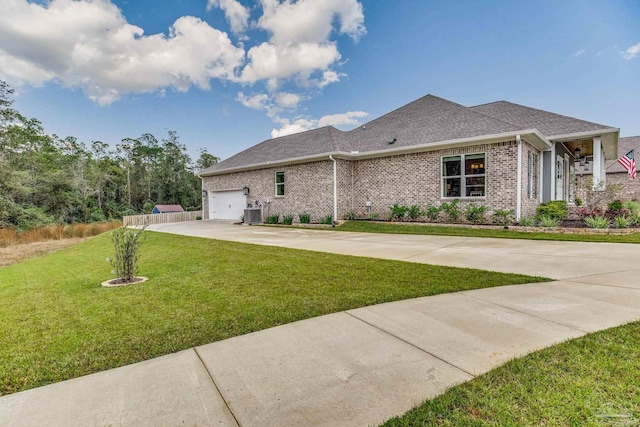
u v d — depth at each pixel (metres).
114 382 2.40
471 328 3.17
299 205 16.77
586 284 4.55
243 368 2.54
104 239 14.05
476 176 12.38
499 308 3.69
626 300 3.84
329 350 2.80
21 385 2.39
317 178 15.89
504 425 1.82
